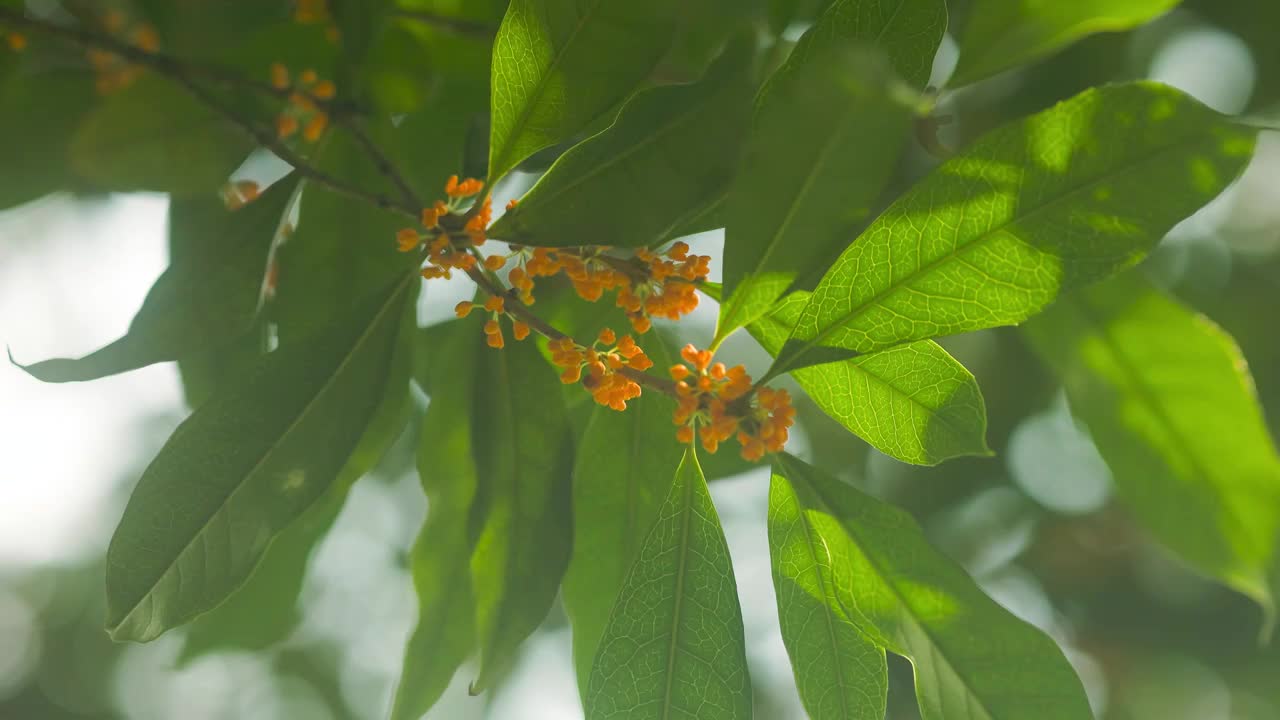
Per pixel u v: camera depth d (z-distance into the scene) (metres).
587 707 0.59
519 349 0.64
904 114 0.55
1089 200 0.56
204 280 0.63
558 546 0.62
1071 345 0.70
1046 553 1.21
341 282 0.67
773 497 0.60
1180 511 0.70
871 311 0.58
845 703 0.60
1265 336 1.12
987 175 0.56
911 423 0.59
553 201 0.59
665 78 0.67
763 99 0.57
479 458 0.63
